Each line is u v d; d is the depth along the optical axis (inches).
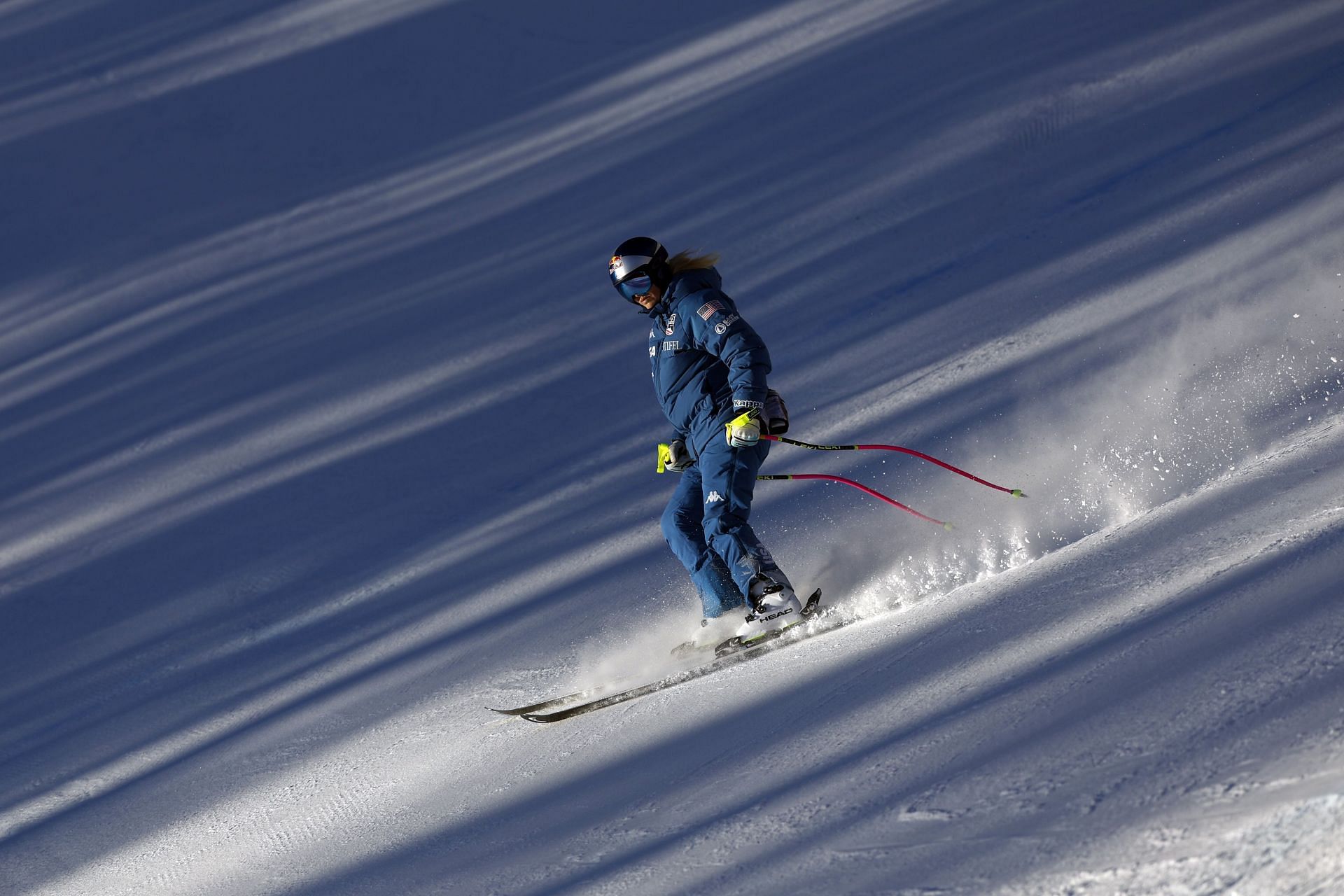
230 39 3063.5
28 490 1312.7
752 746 324.5
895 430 789.2
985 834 205.9
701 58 2573.8
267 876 415.5
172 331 1777.8
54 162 2628.0
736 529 510.6
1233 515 347.6
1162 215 1035.9
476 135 2509.8
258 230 2222.0
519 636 663.1
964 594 414.9
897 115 1803.6
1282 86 1301.7
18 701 834.2
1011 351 856.9
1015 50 1929.1
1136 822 187.9
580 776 381.1
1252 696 211.6
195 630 879.7
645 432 1023.6
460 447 1122.7
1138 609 291.4
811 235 1414.9
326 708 655.8
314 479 1136.2
